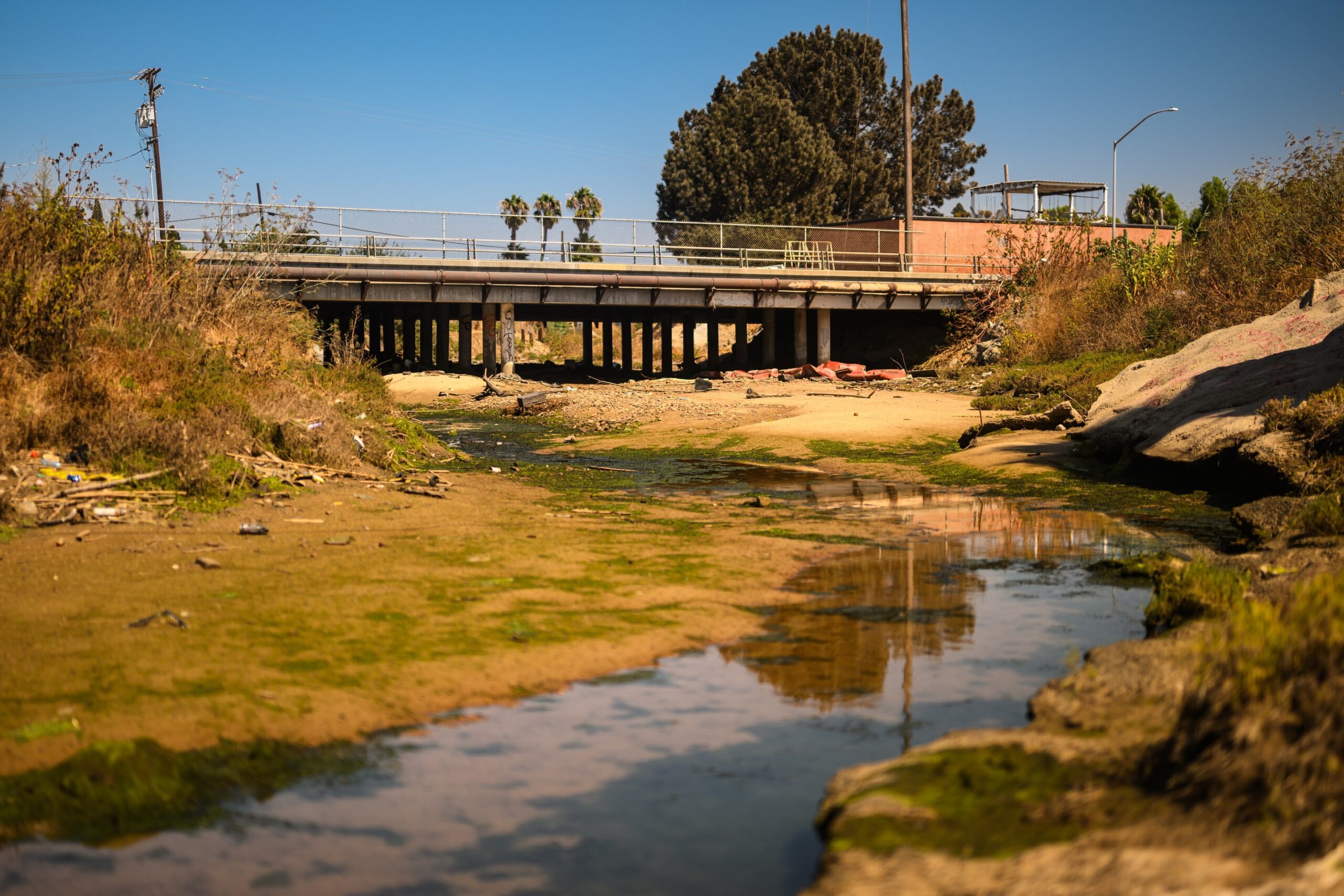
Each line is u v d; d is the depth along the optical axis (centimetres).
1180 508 1395
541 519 1256
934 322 5019
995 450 1931
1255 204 3020
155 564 885
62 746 509
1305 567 834
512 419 3120
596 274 4356
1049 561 1050
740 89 7750
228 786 494
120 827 451
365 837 449
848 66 7775
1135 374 2042
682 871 421
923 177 7931
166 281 1819
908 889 362
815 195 7044
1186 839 373
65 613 726
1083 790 427
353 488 1393
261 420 1495
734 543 1124
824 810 456
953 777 459
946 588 929
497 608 800
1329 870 332
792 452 2117
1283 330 1791
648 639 747
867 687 651
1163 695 543
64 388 1313
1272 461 1280
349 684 620
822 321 4825
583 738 566
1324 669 416
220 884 405
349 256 3978
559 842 445
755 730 577
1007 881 361
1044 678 664
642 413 2858
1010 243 4516
